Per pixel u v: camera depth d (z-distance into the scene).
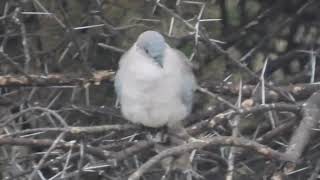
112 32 10.84
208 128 8.80
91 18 10.94
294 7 12.62
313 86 9.66
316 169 9.24
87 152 8.58
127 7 11.45
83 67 10.31
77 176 8.46
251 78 10.31
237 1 12.32
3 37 11.02
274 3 12.76
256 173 10.36
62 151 9.32
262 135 10.13
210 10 11.73
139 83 9.12
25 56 9.84
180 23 11.09
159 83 9.09
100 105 11.83
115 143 9.73
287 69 12.66
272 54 12.70
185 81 9.36
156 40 9.17
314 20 12.63
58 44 11.00
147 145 8.85
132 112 9.33
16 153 9.95
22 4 9.99
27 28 11.61
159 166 9.70
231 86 10.04
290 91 9.66
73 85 9.82
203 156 10.41
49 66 11.47
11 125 10.19
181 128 9.17
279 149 10.16
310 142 9.70
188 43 11.37
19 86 9.76
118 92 9.41
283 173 8.13
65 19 9.95
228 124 9.53
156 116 9.23
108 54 11.62
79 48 9.91
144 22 11.37
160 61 9.10
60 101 11.51
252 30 12.54
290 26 12.64
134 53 9.26
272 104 8.56
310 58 11.32
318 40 12.50
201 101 11.42
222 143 7.67
